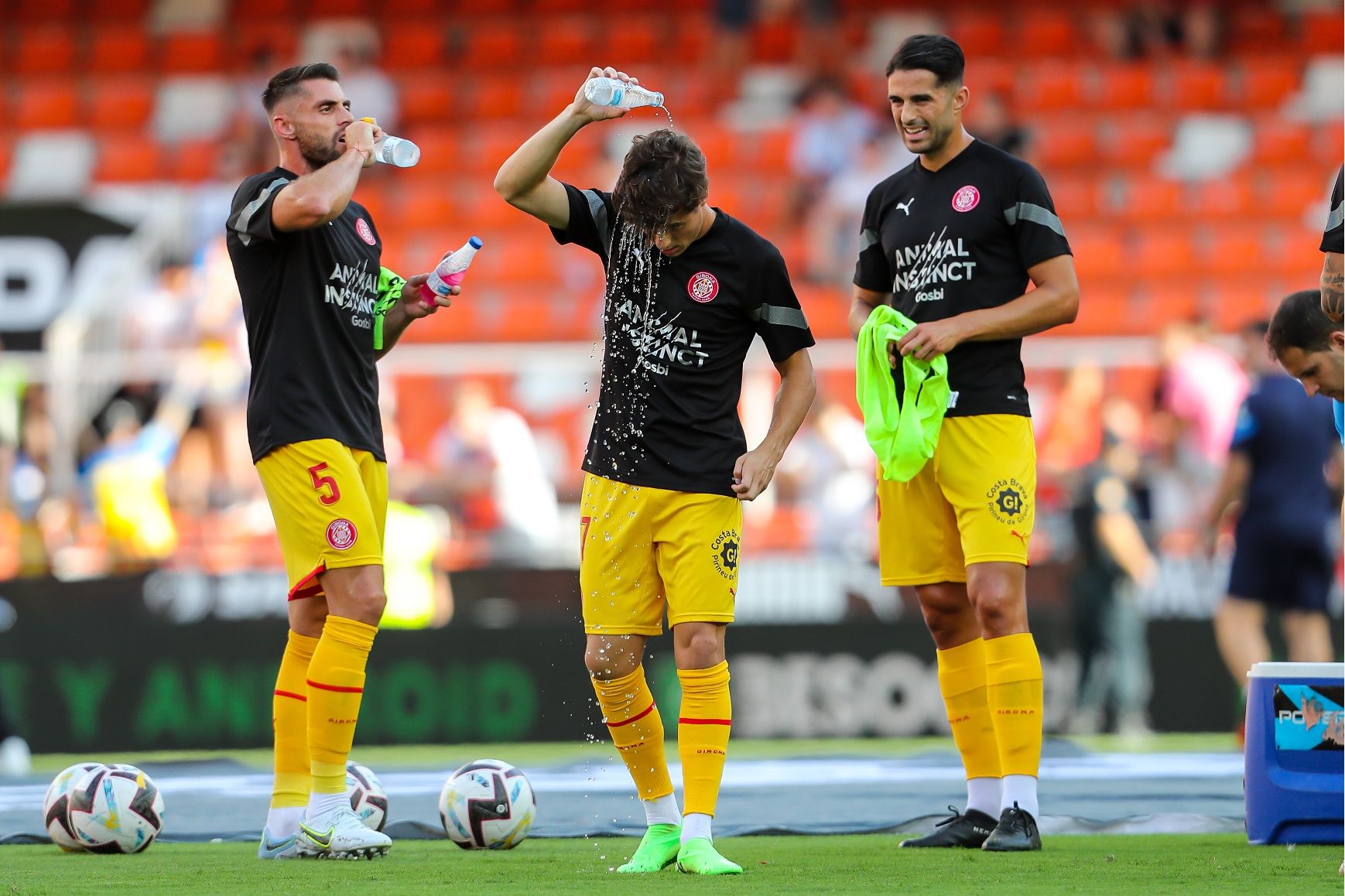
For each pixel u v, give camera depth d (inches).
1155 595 1449.3
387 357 1526.8
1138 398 1536.7
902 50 706.8
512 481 1472.7
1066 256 696.4
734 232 622.2
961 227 705.0
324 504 648.4
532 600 1456.7
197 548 1473.9
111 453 1508.4
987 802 701.3
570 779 1051.9
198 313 1717.5
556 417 1526.8
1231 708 1440.7
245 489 1512.1
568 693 1444.4
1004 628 680.4
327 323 664.4
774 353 637.9
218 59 2586.1
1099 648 1425.9
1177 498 1461.6
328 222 665.6
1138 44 2554.1
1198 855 637.3
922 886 533.3
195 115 2474.2
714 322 618.5
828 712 1456.7
